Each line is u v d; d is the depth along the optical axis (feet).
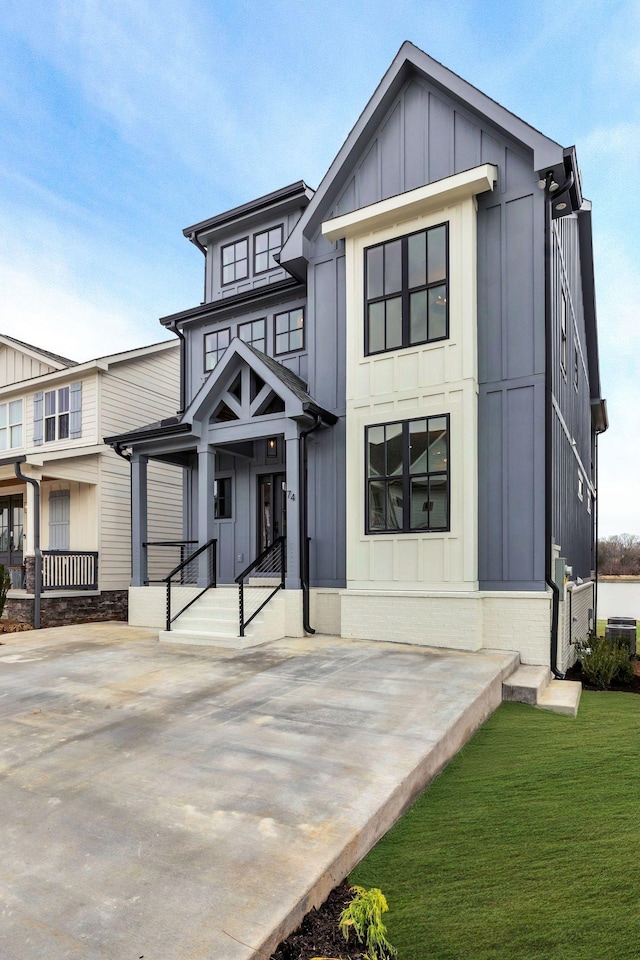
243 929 7.64
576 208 28.50
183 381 44.09
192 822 10.67
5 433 53.31
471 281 27.40
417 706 16.93
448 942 7.89
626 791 12.33
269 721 16.19
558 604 25.23
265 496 39.34
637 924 8.00
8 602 40.98
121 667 23.62
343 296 32.63
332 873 9.19
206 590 32.94
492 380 27.48
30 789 12.40
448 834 10.86
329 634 30.68
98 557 45.19
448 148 29.58
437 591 26.94
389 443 29.17
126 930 7.70
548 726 17.57
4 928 7.82
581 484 45.21
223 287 44.29
